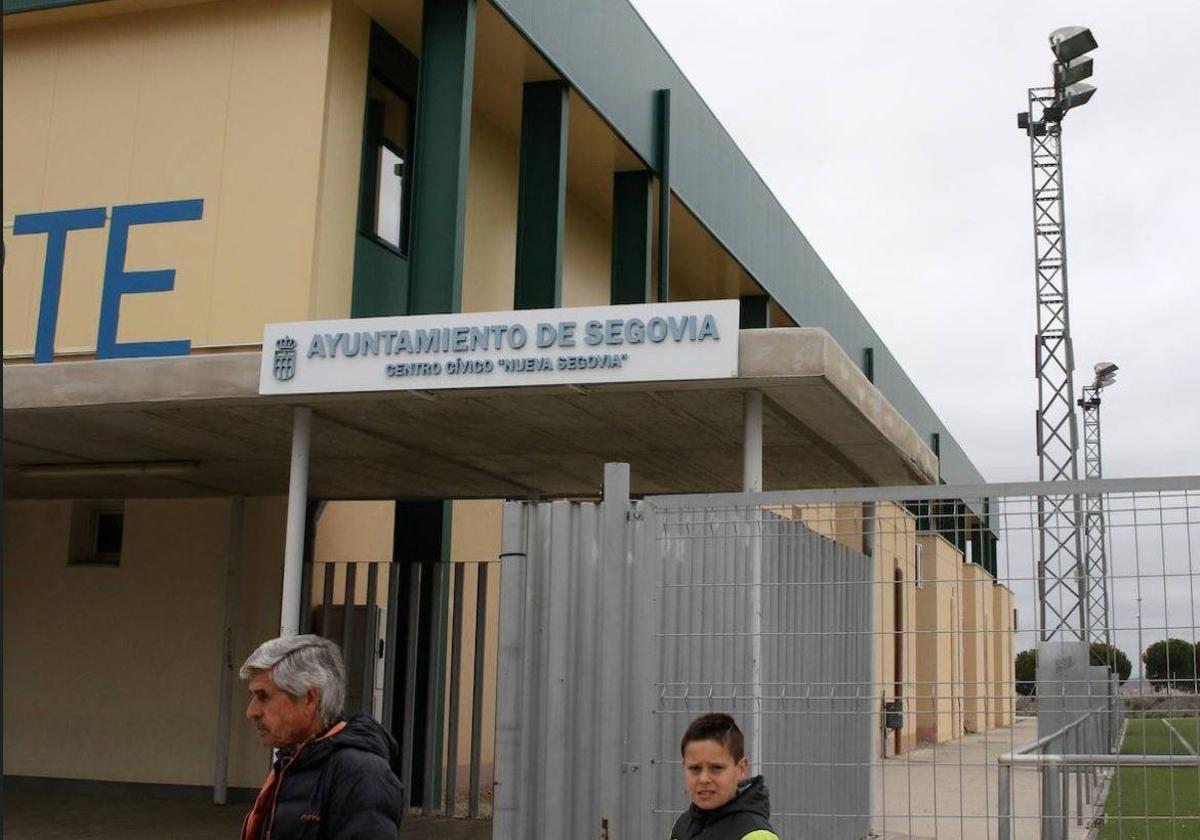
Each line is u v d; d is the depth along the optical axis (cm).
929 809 1314
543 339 954
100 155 1477
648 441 1180
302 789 349
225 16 1451
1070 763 627
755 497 721
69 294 1449
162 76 1468
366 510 1702
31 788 1559
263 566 1533
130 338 1413
